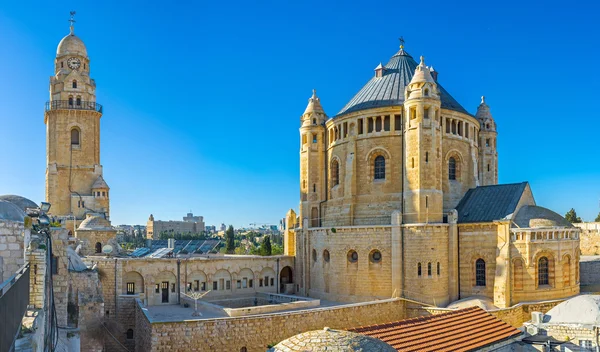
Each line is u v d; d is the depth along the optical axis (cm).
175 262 6744
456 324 4300
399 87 7250
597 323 3934
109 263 6141
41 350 2297
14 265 2761
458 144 7138
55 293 3534
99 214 9825
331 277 6931
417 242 6197
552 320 4234
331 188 7594
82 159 10300
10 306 1605
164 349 4444
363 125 7088
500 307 5878
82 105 10450
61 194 10075
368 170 7012
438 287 6181
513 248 6038
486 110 8488
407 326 4062
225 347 4659
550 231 6009
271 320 4934
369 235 6575
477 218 6412
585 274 7562
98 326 4416
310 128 7856
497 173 8500
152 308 6244
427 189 6375
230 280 7288
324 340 2555
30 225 2720
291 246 8550
